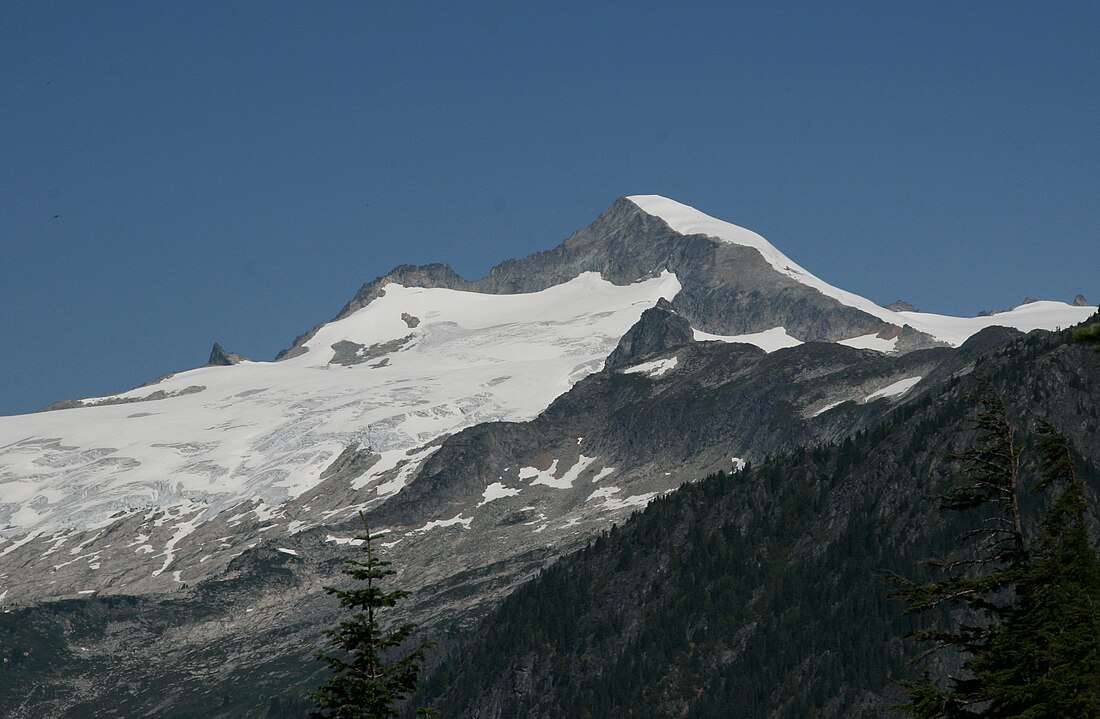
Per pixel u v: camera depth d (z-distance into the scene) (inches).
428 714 5930.1
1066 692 5511.8
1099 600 5846.5
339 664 5954.7
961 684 5905.5
